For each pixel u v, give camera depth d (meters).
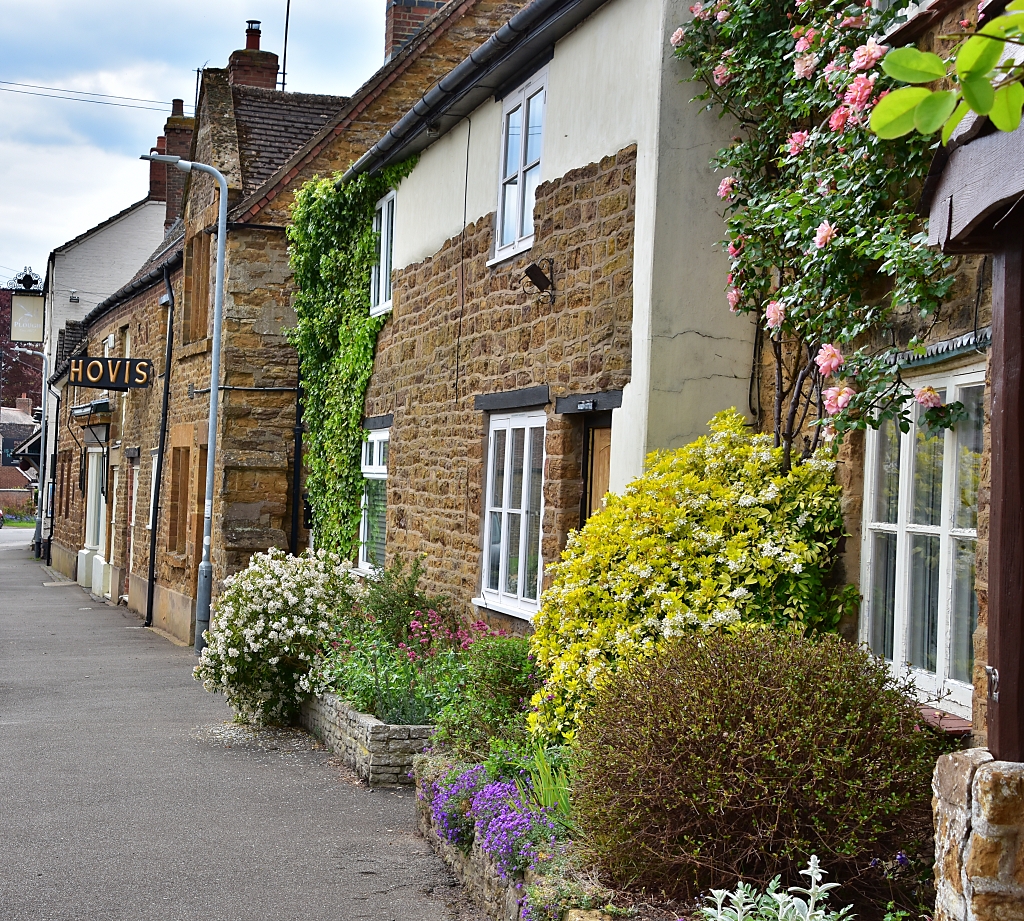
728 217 8.02
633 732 4.84
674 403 7.93
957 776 3.85
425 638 10.52
